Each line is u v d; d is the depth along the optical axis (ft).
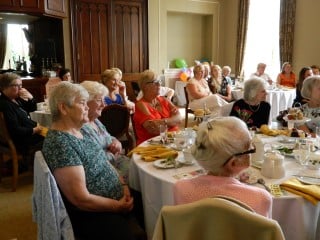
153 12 25.03
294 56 23.44
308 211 4.45
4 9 17.38
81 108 5.24
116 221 4.96
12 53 20.71
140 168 5.69
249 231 2.69
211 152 3.48
